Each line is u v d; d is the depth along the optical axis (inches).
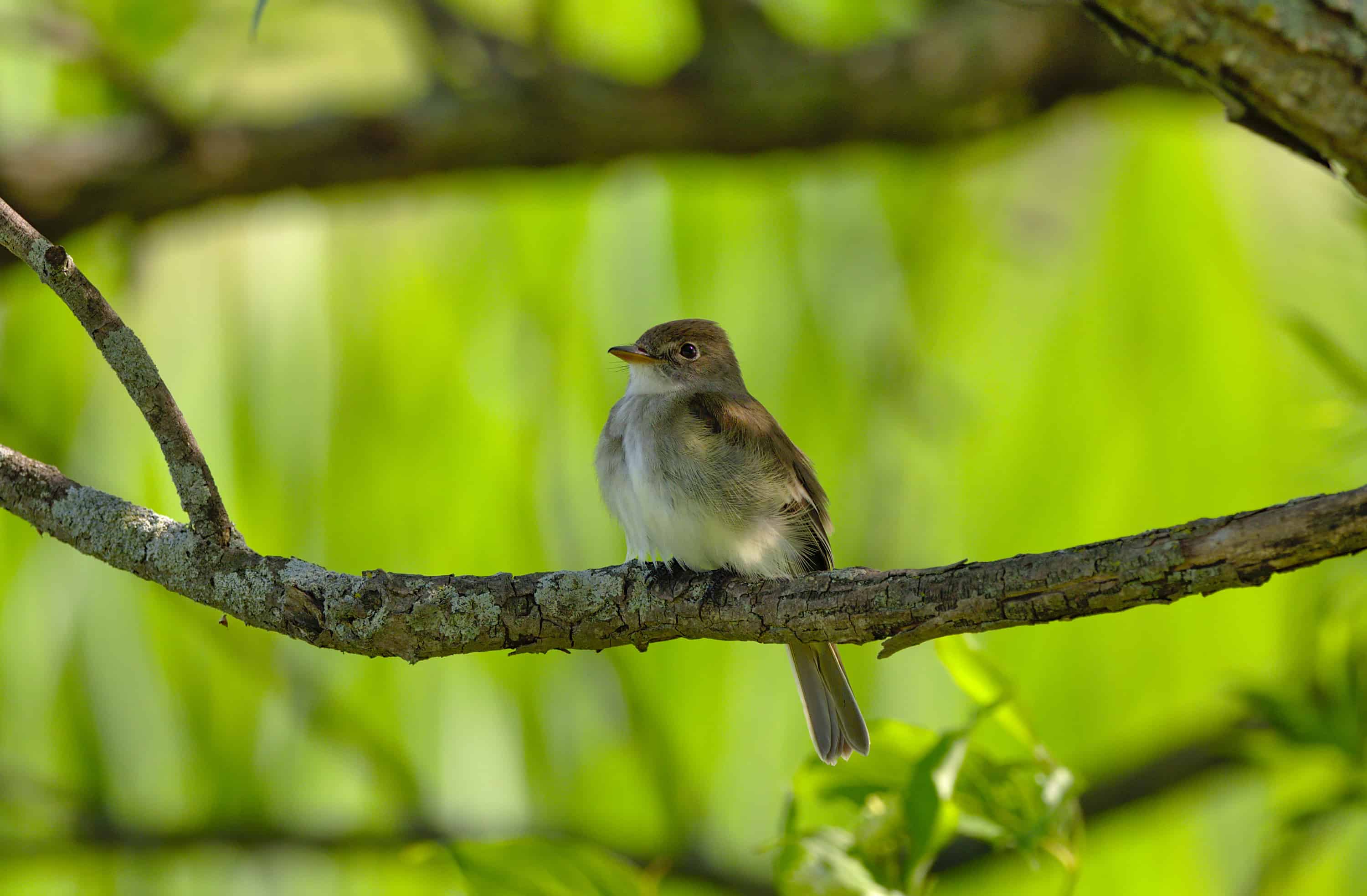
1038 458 349.7
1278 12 211.3
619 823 370.6
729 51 395.2
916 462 351.6
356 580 225.8
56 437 340.8
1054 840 221.6
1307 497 192.4
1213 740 379.6
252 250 348.2
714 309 365.7
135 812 374.0
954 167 394.3
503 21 426.3
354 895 374.3
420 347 346.9
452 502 338.3
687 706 359.3
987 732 339.3
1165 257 358.9
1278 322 326.3
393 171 385.7
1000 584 207.6
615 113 389.1
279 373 341.1
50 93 399.5
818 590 222.4
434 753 361.7
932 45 392.8
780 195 371.9
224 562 224.1
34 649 349.7
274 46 407.5
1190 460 347.6
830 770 235.9
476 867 218.4
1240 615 355.3
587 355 357.7
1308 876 347.9
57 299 343.9
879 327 358.6
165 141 376.5
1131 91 381.7
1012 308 361.4
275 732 370.6
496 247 357.1
